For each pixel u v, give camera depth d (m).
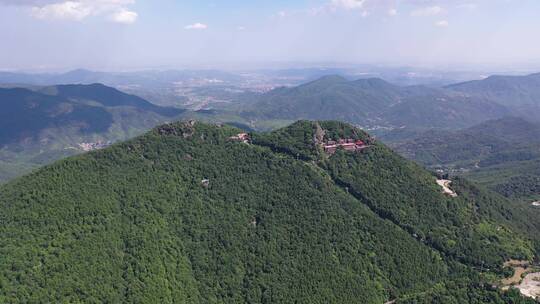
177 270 186.50
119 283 168.75
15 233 171.38
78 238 178.00
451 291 188.88
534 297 181.00
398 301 186.50
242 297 186.25
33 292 150.62
